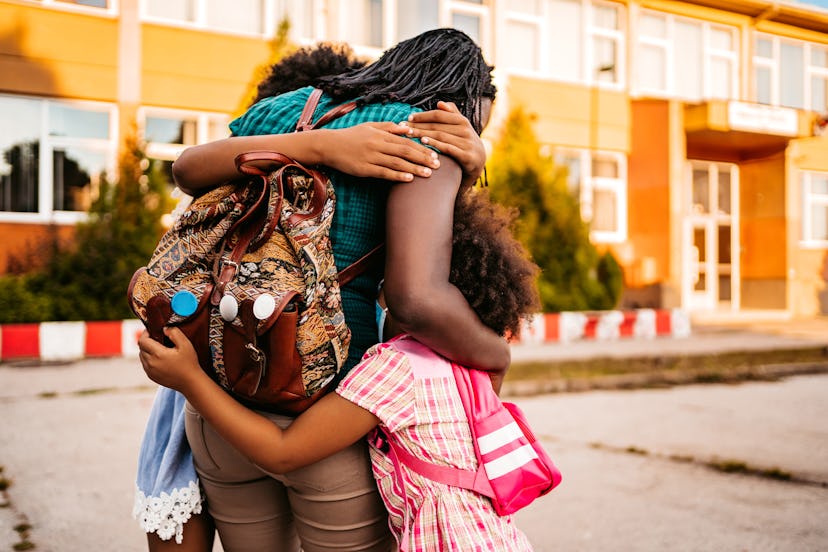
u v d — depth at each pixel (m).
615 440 5.32
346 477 1.47
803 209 19.09
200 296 1.35
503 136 13.52
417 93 1.54
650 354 10.23
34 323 10.04
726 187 18.77
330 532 1.50
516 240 1.56
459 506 1.40
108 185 11.20
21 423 5.65
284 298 1.28
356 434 1.41
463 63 1.64
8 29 11.99
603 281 13.46
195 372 1.36
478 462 1.43
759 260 18.55
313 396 1.40
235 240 1.37
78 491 3.99
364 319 1.53
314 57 2.00
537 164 13.17
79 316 10.32
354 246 1.46
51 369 8.59
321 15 14.35
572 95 16.62
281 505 1.62
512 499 1.43
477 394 1.46
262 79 2.07
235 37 13.53
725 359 9.89
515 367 8.80
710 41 18.64
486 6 15.85
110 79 12.68
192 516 1.63
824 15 19.41
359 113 1.49
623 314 12.84
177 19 13.20
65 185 12.55
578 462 4.73
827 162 19.28
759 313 17.62
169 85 13.09
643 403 6.84
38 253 11.27
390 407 1.40
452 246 1.42
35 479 4.20
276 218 1.30
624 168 17.31
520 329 1.54
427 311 1.33
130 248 10.83
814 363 9.39
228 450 1.50
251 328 1.29
